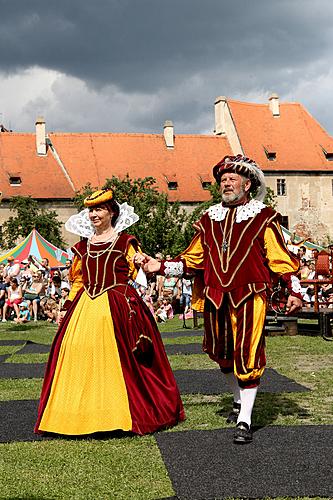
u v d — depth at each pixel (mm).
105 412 5418
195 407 6410
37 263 21625
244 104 61969
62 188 54062
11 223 48375
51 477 4398
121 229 5992
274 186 58531
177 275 5688
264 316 5277
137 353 5613
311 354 10305
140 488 4148
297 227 58594
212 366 9117
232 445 4977
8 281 20203
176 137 60125
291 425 5555
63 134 58188
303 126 61656
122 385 5516
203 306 5746
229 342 5422
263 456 4672
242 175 5484
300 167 58938
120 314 5664
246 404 5191
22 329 16922
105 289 5754
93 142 58344
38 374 8711
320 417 5902
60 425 5434
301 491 3979
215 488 4059
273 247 5312
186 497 3920
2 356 10758
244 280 5254
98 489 4152
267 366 9055
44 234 48094
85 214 6215
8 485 4254
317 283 13078
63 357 5625
